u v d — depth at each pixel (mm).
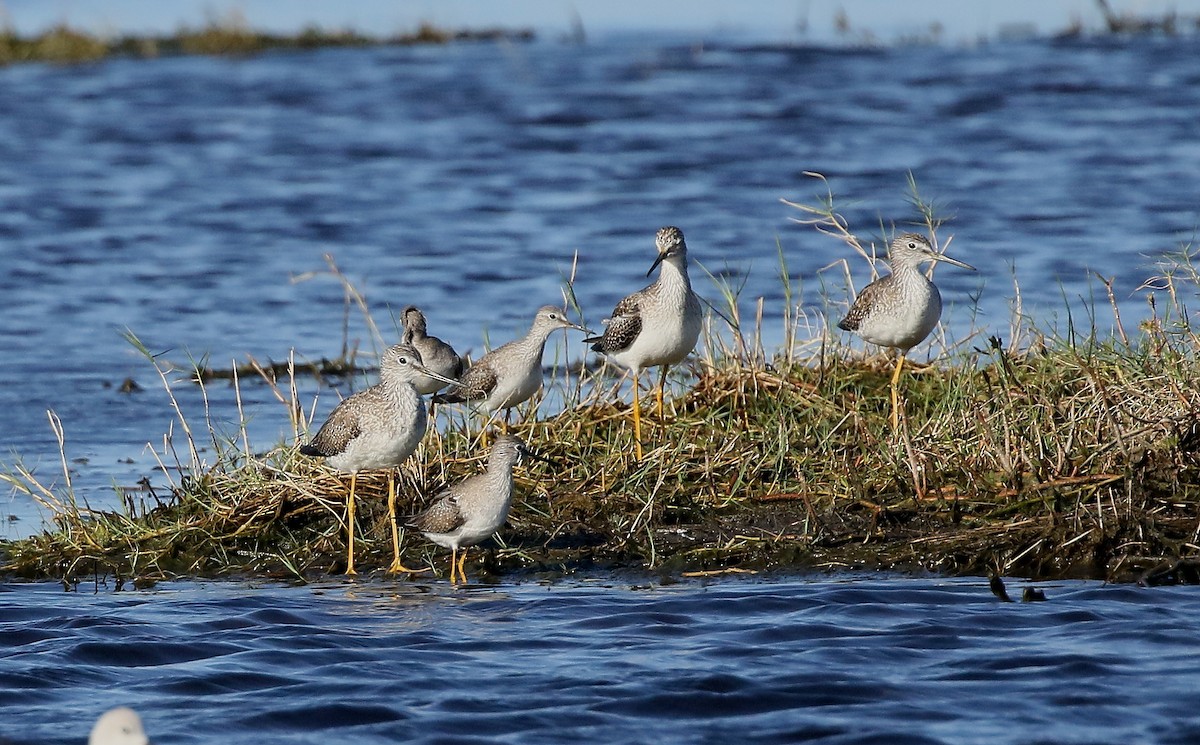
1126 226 28375
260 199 33312
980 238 27922
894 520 14023
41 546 14734
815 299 23484
